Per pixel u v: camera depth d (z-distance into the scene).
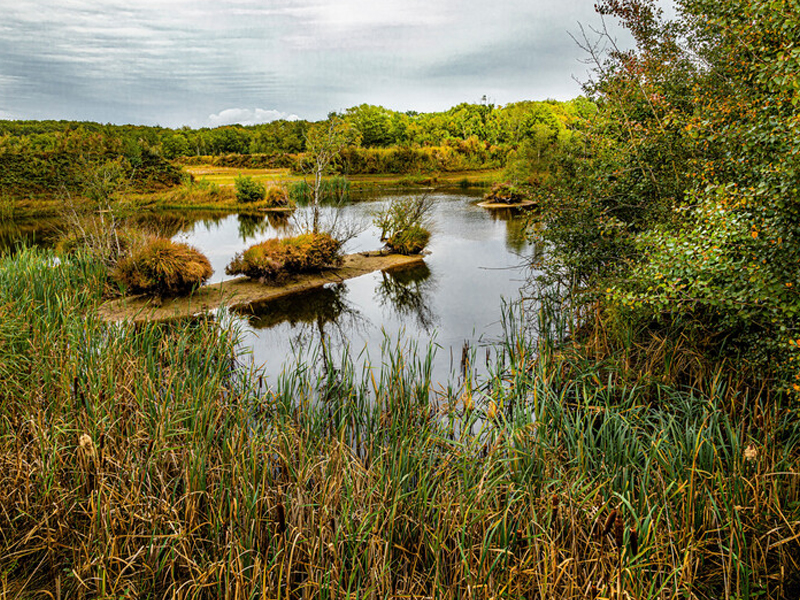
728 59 5.23
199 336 6.60
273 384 6.19
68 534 3.38
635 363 5.54
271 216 25.72
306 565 2.90
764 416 3.86
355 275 12.68
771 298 3.39
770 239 3.48
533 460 3.72
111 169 13.29
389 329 8.55
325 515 3.13
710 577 2.99
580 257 6.73
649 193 6.40
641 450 3.81
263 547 3.23
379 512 3.09
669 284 4.11
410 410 4.89
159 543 3.19
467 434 4.25
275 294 10.96
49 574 3.20
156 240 10.45
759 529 3.04
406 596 2.80
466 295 10.55
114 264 10.28
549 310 7.48
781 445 3.75
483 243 16.77
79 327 5.68
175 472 3.83
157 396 4.59
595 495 3.23
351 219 22.12
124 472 3.59
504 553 2.90
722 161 4.46
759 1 3.52
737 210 3.82
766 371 4.29
